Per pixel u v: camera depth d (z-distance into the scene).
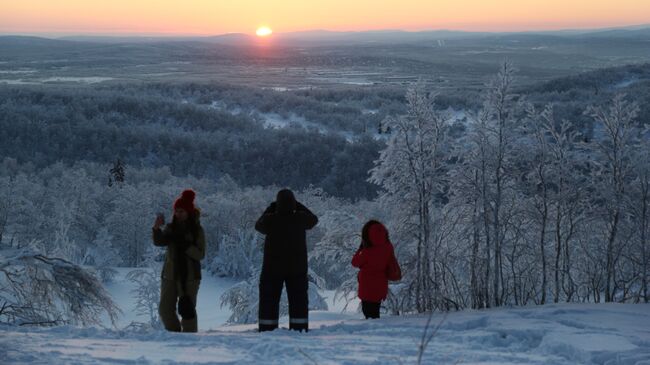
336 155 135.38
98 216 66.19
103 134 153.50
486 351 4.56
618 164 8.41
